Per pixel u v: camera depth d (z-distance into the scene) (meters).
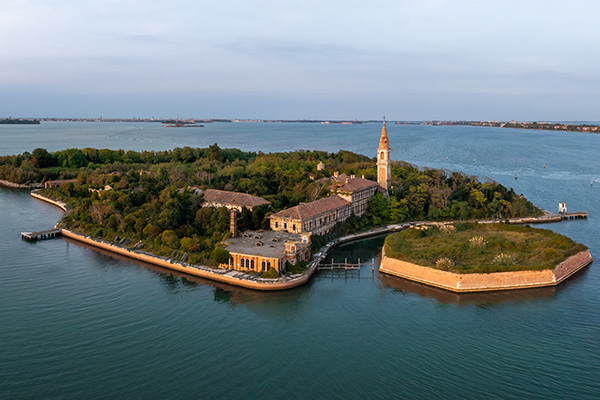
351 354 81.69
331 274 121.81
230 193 162.50
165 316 96.56
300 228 138.25
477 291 108.25
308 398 69.00
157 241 136.25
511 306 100.44
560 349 82.69
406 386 72.00
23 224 173.75
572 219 186.88
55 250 141.88
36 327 90.88
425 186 190.50
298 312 98.94
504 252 123.25
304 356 81.06
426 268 113.88
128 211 156.38
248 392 70.50
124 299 104.94
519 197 195.12
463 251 124.19
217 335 88.69
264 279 111.69
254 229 145.12
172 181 194.75
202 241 132.62
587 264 126.00
